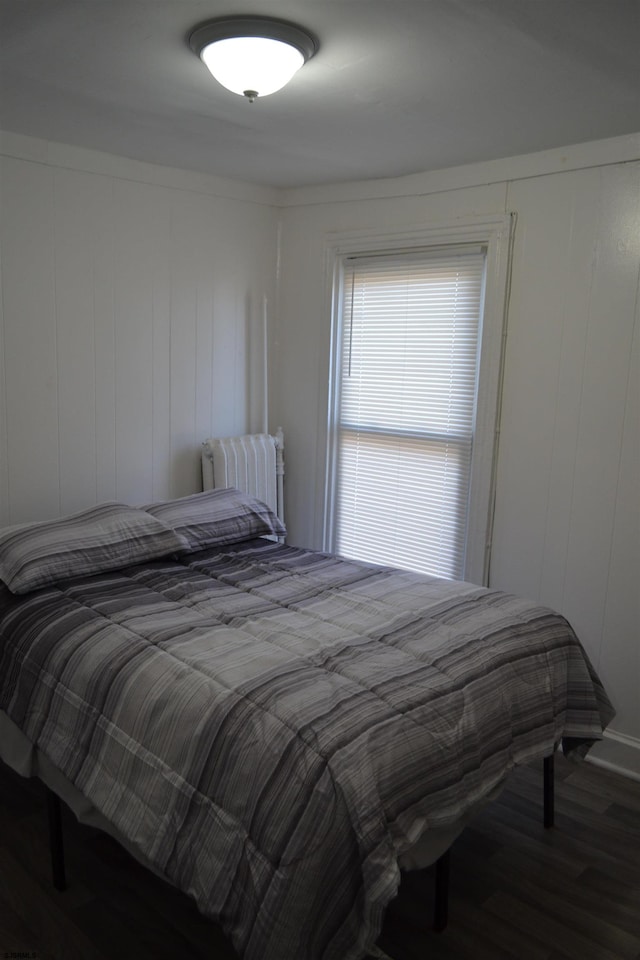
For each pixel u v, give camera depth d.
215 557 2.94
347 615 2.30
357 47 1.93
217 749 1.66
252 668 1.88
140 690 1.86
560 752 2.99
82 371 3.16
